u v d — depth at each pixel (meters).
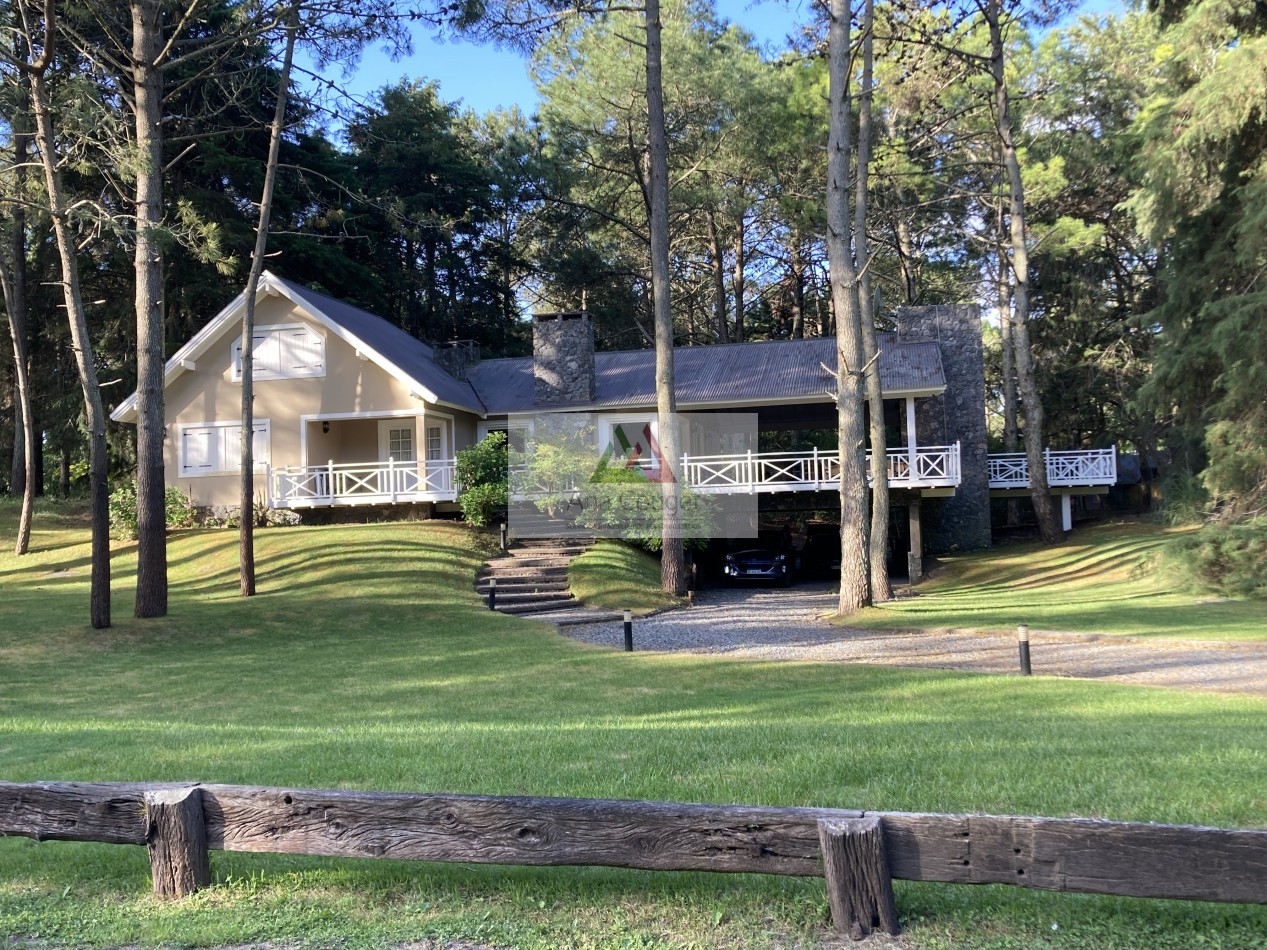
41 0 15.11
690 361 29.08
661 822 3.75
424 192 37.31
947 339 29.25
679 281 42.81
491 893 4.20
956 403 29.16
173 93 17.16
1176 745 6.54
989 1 24.52
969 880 3.51
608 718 8.86
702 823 3.72
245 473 18.83
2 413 33.75
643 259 40.56
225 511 25.42
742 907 3.96
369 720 9.16
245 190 29.95
